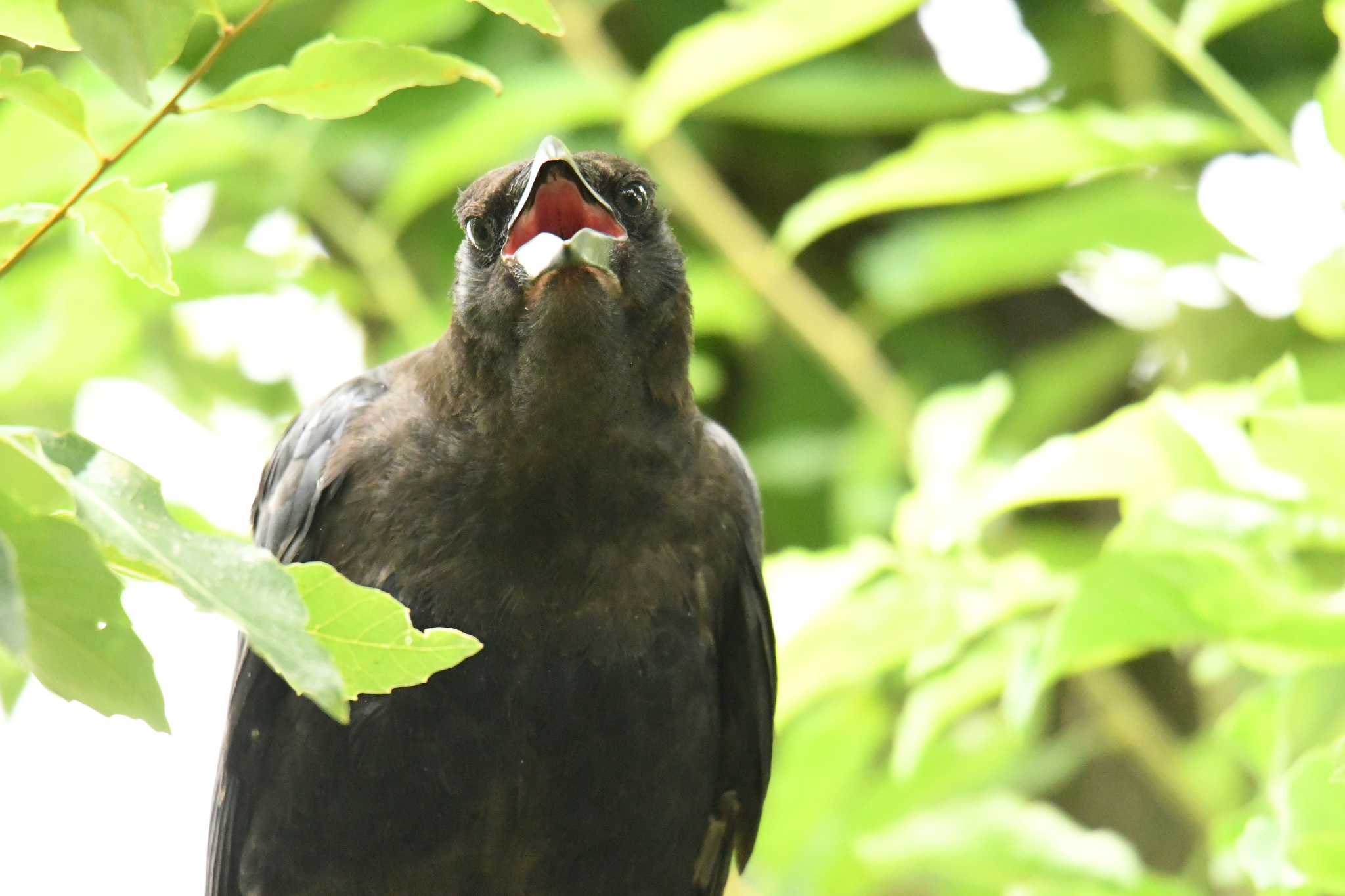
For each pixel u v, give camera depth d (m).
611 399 8.22
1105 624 7.70
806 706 11.48
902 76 11.80
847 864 10.82
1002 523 11.48
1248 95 12.18
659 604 8.42
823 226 9.49
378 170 12.18
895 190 9.30
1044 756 11.60
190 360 13.08
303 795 8.37
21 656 3.26
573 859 8.55
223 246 12.23
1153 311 12.25
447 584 8.27
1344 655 7.52
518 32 11.91
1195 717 12.46
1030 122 8.88
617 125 12.27
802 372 12.59
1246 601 7.47
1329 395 10.68
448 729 8.21
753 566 8.94
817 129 12.77
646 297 8.40
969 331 12.86
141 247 4.66
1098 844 9.24
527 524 8.25
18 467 3.81
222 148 11.80
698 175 11.81
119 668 3.97
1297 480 7.41
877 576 9.84
